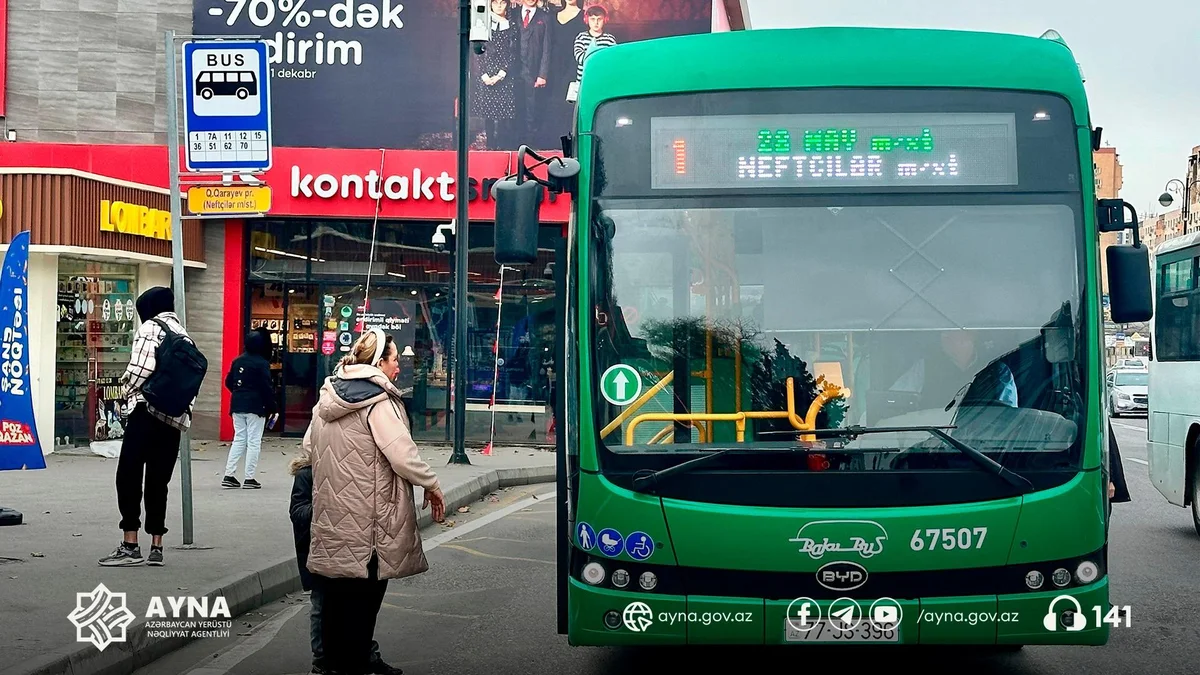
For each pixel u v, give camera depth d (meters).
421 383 23.20
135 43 22.84
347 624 6.71
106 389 20.03
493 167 22.66
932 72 6.52
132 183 20.06
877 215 6.38
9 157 21.36
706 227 6.40
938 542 5.95
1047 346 6.22
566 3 23.09
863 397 6.17
